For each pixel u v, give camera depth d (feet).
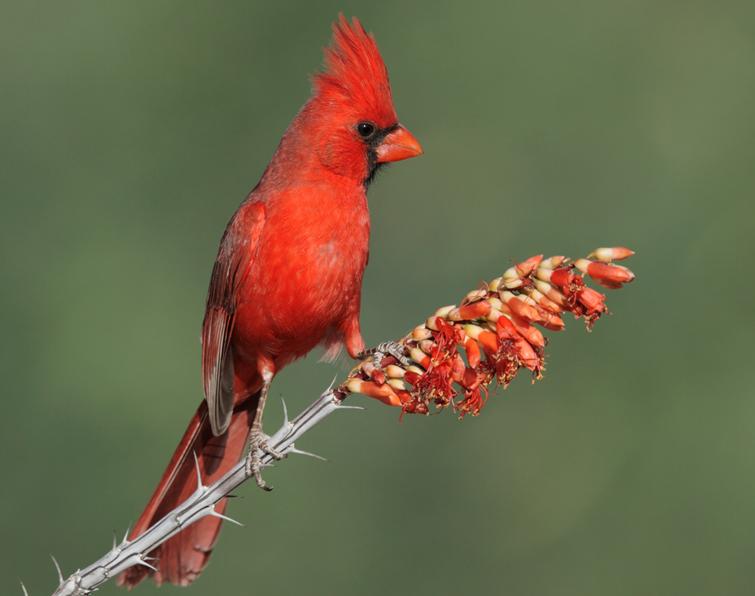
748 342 39.40
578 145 45.96
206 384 24.68
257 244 24.22
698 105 45.55
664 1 47.37
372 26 47.21
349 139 24.40
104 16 45.34
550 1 47.62
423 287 45.27
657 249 42.50
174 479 24.44
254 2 45.83
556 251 44.65
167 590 37.83
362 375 19.80
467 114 47.14
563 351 41.19
